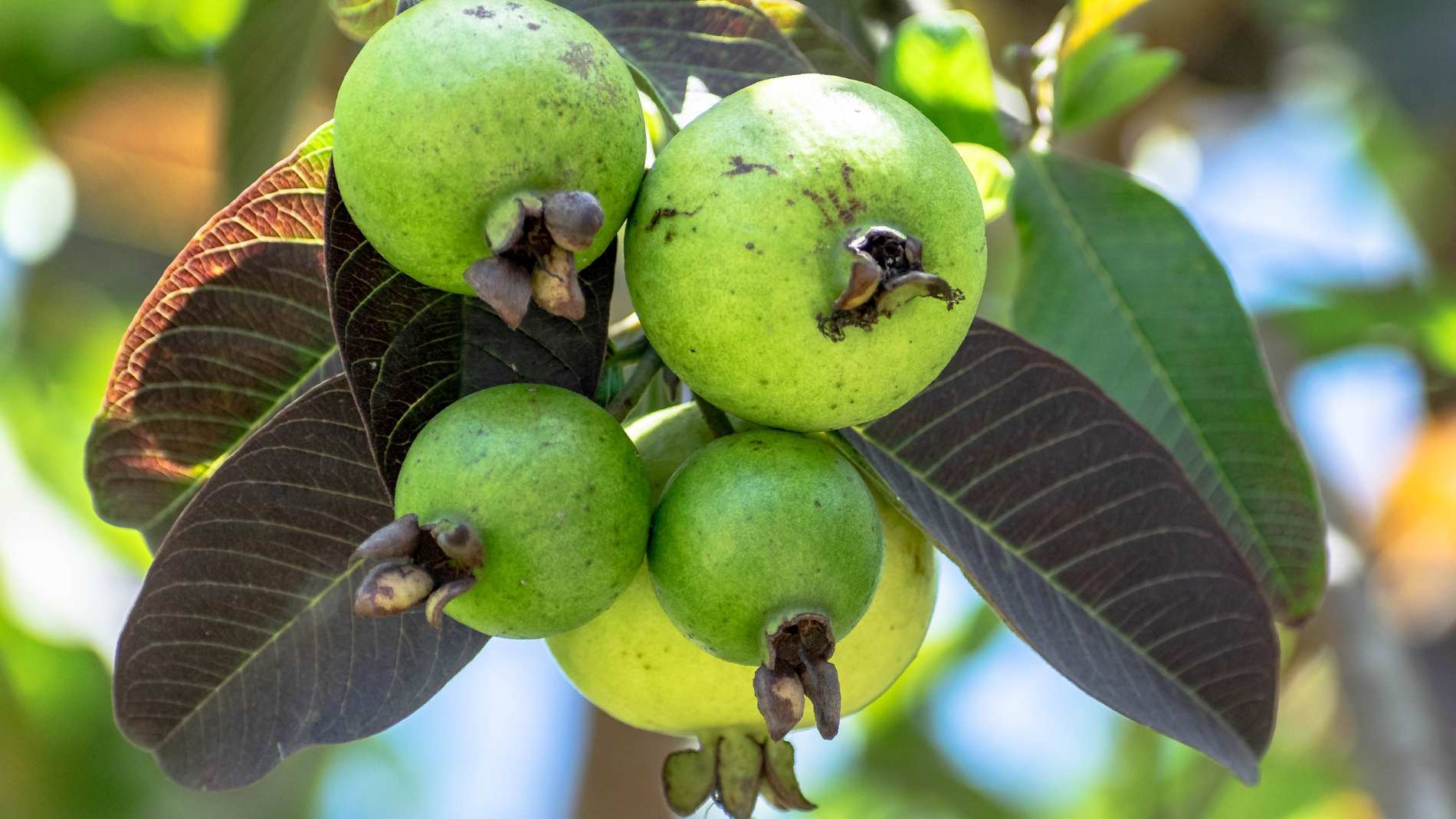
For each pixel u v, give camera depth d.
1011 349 0.88
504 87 0.81
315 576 0.88
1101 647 0.90
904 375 0.83
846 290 0.81
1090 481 0.89
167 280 0.88
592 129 0.82
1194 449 0.96
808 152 0.82
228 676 0.89
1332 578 1.07
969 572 0.86
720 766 0.90
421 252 0.82
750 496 0.83
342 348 0.84
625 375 0.90
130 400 0.89
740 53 0.88
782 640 0.82
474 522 0.82
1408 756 1.04
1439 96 1.17
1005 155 0.94
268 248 0.88
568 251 0.81
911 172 0.82
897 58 0.94
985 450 0.89
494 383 0.85
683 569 0.83
